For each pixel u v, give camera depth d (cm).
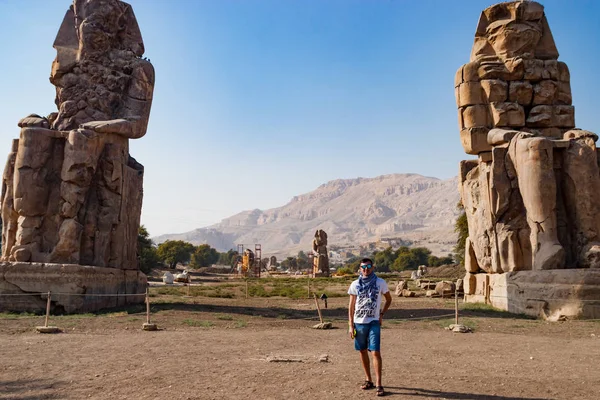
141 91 1988
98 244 1802
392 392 670
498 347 1017
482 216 1877
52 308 1634
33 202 1720
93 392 676
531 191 1609
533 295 1535
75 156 1741
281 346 1035
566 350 978
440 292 2622
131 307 1825
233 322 1477
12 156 1770
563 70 1977
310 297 2855
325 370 800
